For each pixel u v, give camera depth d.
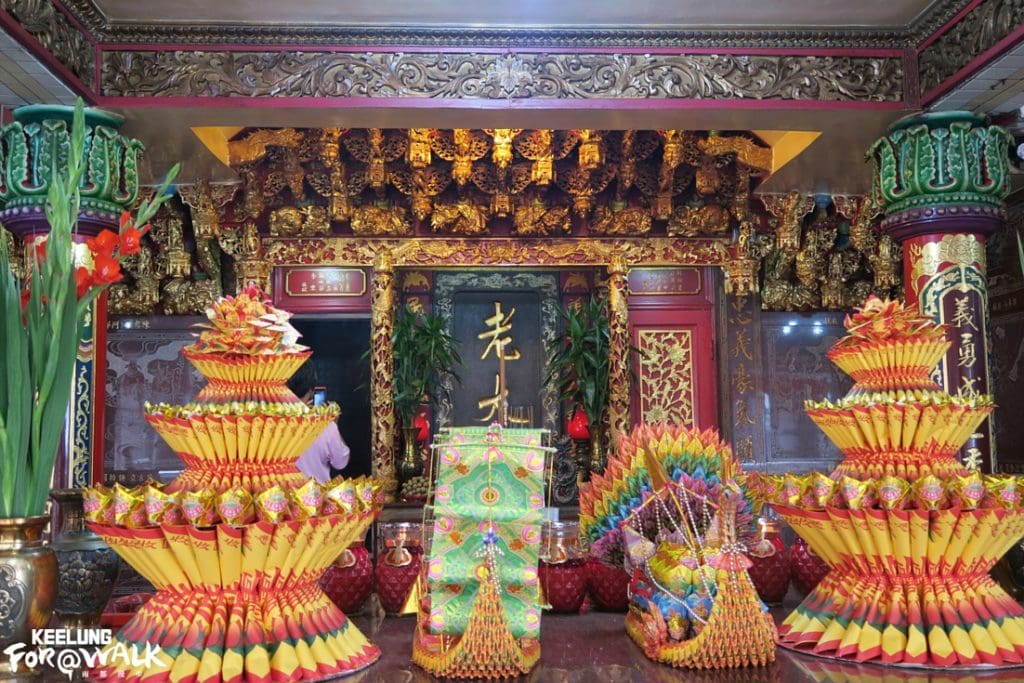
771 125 6.18
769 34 5.87
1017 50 4.93
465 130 7.75
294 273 9.04
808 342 9.38
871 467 3.14
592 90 5.85
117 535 2.65
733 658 2.92
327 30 5.77
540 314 9.35
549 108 5.82
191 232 8.77
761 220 8.94
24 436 2.95
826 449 9.22
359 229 8.88
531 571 2.96
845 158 7.41
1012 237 8.07
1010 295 8.12
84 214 5.14
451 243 9.04
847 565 3.17
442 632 2.89
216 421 2.68
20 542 2.92
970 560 2.97
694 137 8.31
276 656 2.65
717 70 5.89
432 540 2.96
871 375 3.22
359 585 3.79
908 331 3.09
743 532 3.46
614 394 8.43
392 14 5.67
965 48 5.35
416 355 8.52
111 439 8.92
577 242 9.07
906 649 2.93
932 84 5.73
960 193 5.60
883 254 8.71
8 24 4.49
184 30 5.69
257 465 2.83
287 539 2.64
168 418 2.73
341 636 2.90
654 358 9.16
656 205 8.72
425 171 8.41
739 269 8.97
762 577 3.85
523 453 3.03
